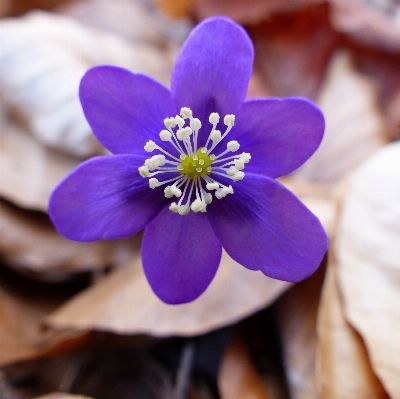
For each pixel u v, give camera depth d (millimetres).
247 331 118
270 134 102
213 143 102
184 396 115
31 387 115
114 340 116
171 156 105
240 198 104
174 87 102
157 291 105
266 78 156
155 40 161
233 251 104
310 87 153
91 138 126
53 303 123
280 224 102
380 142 141
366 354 105
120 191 102
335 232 113
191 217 105
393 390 101
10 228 121
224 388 112
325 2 150
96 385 116
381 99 149
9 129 129
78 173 100
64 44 135
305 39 155
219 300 113
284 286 112
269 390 113
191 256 105
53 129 126
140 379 117
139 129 103
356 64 151
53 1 166
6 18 166
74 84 129
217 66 101
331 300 109
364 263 110
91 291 118
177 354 119
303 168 141
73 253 123
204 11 164
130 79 101
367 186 115
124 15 161
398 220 111
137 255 124
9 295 120
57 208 100
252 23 156
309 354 112
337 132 143
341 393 104
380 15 162
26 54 130
